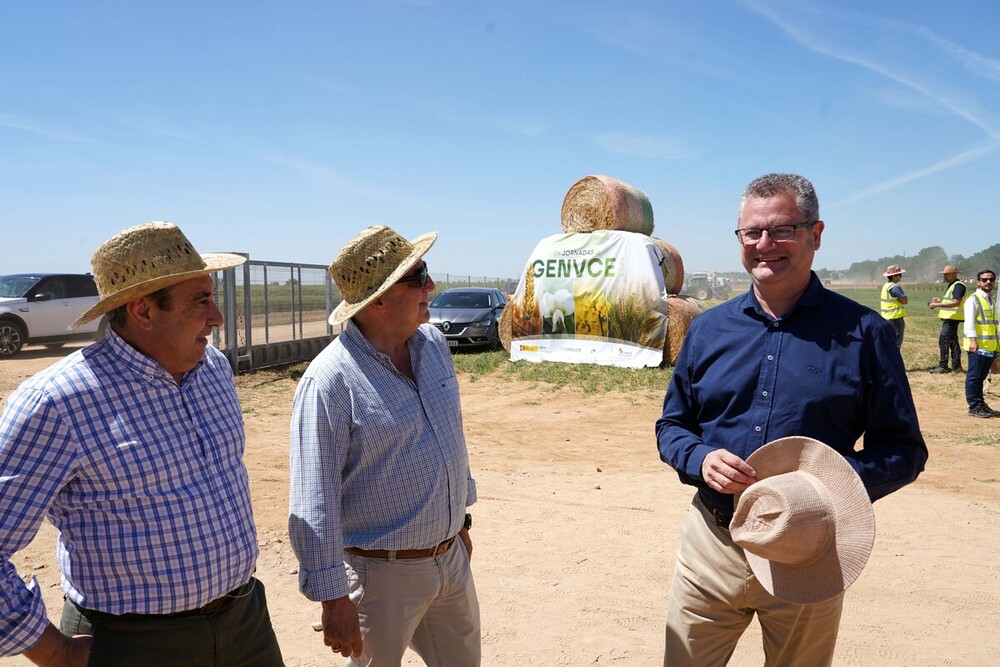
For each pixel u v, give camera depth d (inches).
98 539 78.0
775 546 85.5
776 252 94.9
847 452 94.9
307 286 636.1
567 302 541.6
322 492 95.1
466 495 109.1
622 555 199.9
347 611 95.4
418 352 106.7
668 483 268.8
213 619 85.2
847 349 93.3
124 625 79.8
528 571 189.8
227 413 90.4
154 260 80.9
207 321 85.2
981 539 210.1
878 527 220.4
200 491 83.4
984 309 374.9
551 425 374.0
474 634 111.7
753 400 97.8
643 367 510.9
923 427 358.3
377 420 98.1
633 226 554.3
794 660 99.5
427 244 104.7
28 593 75.2
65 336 647.8
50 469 75.2
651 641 154.9
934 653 149.0
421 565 101.5
